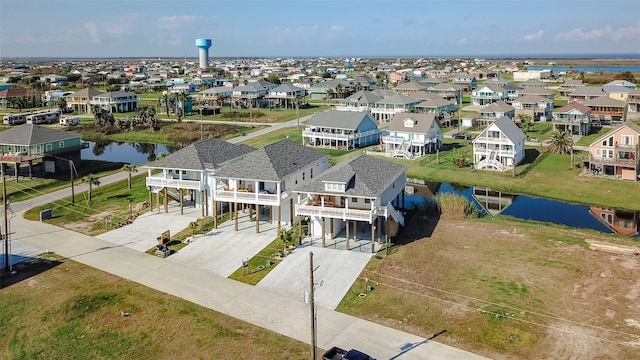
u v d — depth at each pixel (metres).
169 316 41.91
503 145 95.00
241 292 46.09
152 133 145.62
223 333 39.38
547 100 151.50
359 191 55.25
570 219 68.12
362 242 57.56
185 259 53.34
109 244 57.78
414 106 151.12
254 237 59.00
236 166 62.47
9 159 87.00
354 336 38.81
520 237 59.03
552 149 105.56
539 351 36.62
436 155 106.88
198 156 68.75
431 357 36.00
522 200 77.75
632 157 84.56
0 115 176.75
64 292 46.25
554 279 47.75
